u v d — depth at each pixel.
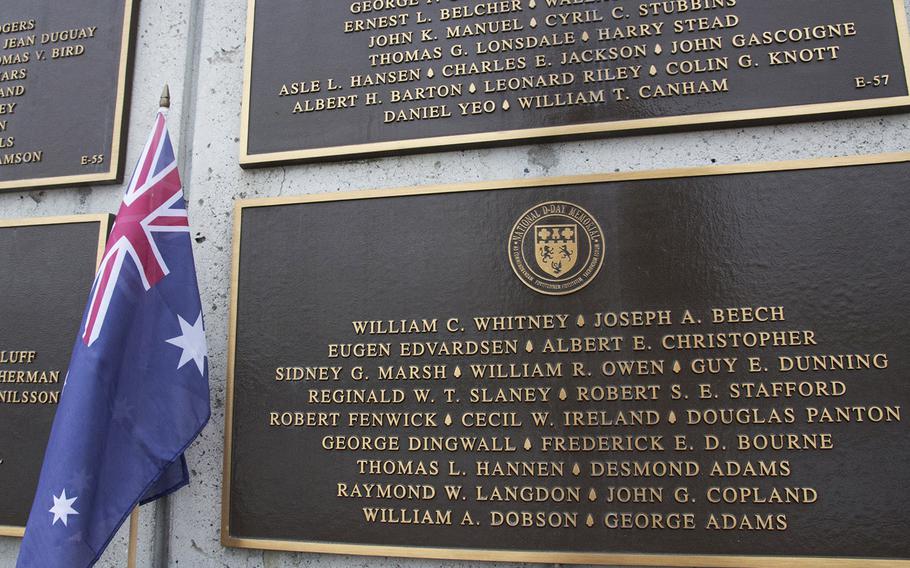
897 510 2.16
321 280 2.66
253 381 2.62
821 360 2.28
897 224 2.33
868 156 2.38
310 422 2.55
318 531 2.47
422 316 2.56
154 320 2.42
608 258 2.47
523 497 2.36
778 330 2.33
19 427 2.78
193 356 2.43
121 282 2.39
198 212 2.86
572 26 2.69
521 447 2.40
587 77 2.62
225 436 2.59
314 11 2.91
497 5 2.76
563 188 2.55
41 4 3.21
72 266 2.88
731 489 2.25
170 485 2.49
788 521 2.21
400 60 2.79
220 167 2.89
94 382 2.29
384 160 2.76
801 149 2.48
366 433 2.51
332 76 2.83
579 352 2.43
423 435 2.47
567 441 2.38
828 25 2.51
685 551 2.24
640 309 2.42
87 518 2.20
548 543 2.32
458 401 2.47
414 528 2.41
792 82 2.49
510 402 2.44
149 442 2.33
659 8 2.63
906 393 2.22
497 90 2.68
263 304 2.68
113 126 3.00
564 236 2.52
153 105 3.04
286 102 2.84
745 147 2.52
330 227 2.70
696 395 2.33
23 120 3.11
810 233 2.38
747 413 2.29
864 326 2.28
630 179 2.51
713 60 2.55
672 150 2.56
